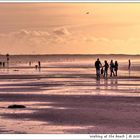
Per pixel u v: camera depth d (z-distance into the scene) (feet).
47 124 132.77
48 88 249.96
